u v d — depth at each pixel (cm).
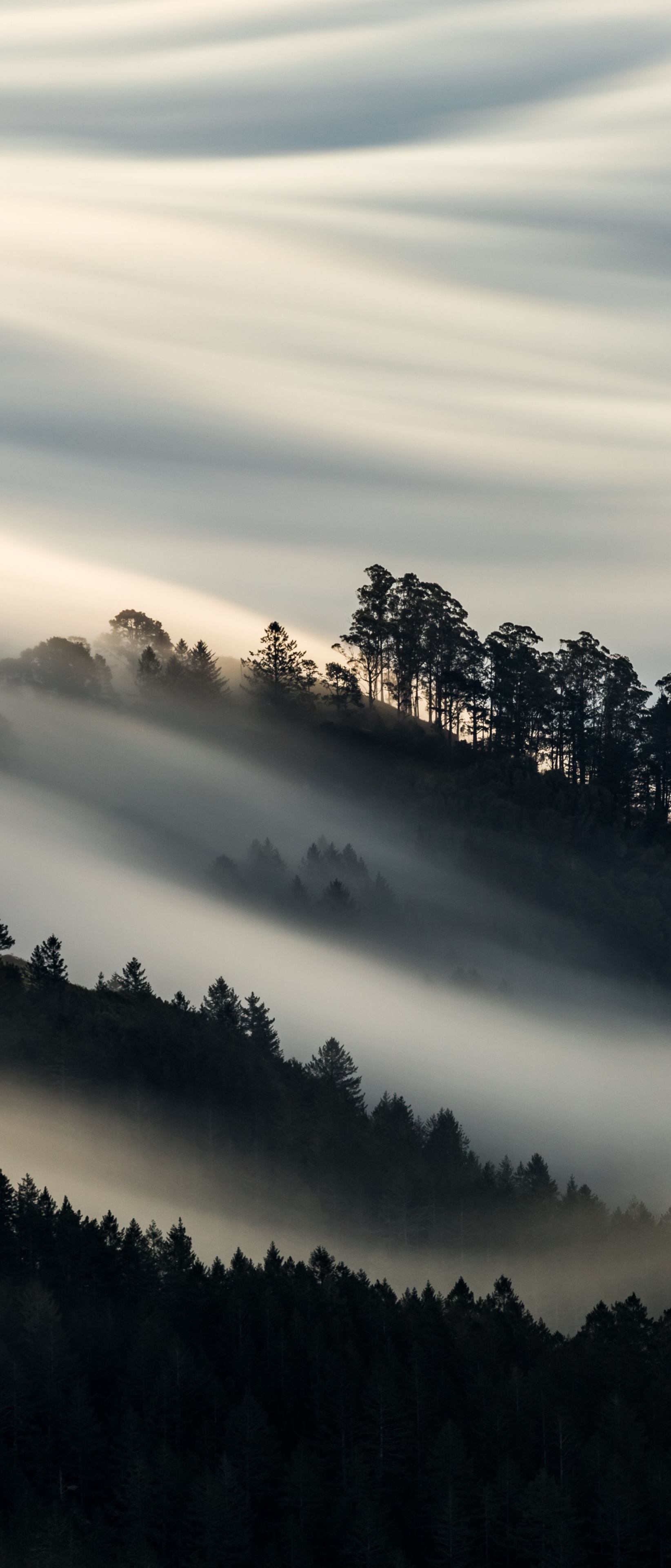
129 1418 7506
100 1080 12912
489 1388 8119
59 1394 7675
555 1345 9319
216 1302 8988
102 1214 11400
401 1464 7788
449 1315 9388
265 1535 7356
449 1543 7025
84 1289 8975
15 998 13988
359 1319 9206
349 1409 7944
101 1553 6938
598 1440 7662
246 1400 7650
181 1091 13212
